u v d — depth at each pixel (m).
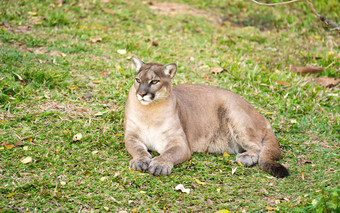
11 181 4.86
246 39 10.83
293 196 4.95
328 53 9.88
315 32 11.66
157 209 4.59
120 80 7.81
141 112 5.77
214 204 4.73
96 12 11.06
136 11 11.73
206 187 5.08
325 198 4.42
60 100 6.87
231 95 6.59
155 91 5.61
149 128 5.84
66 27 9.89
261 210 4.63
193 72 8.57
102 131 6.23
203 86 6.75
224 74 8.62
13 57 7.82
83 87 7.38
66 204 4.54
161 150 5.90
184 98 6.40
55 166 5.25
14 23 9.62
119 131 6.35
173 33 10.62
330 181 5.28
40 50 8.51
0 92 6.66
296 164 5.84
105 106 6.92
